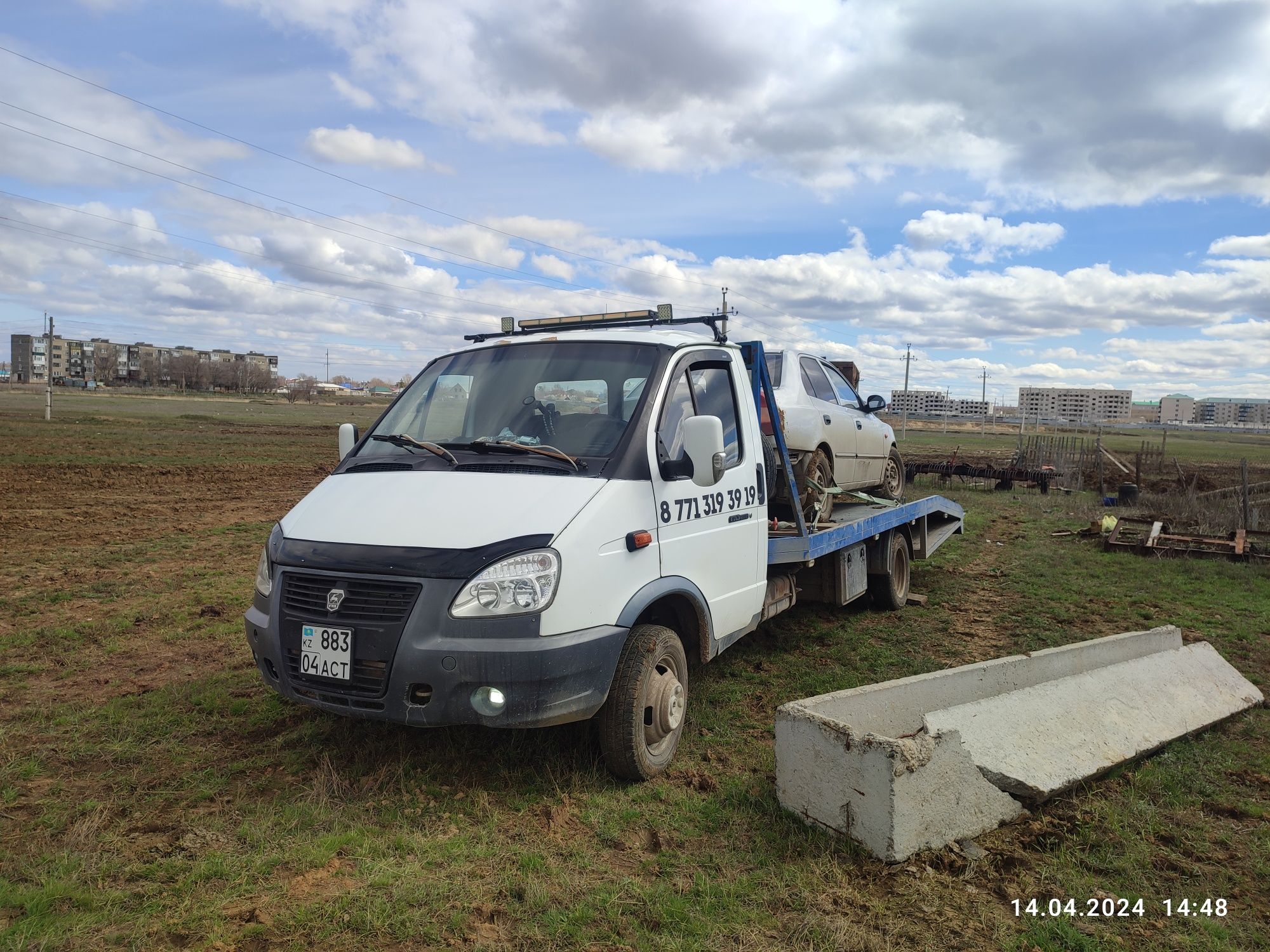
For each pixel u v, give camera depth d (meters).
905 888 3.21
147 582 9.03
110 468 21.06
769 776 4.28
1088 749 4.27
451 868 3.34
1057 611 8.61
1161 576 10.50
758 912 3.10
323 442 35.62
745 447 5.45
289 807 3.77
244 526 13.30
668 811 3.91
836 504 8.69
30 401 68.19
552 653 3.70
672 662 4.53
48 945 2.75
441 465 4.48
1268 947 3.01
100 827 3.62
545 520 3.91
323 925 2.94
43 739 4.65
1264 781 4.33
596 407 4.68
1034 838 3.68
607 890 3.21
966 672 4.81
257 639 4.11
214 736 4.74
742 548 5.30
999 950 2.90
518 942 2.90
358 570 3.80
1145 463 30.28
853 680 6.16
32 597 8.14
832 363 9.03
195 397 114.38
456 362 5.37
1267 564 11.30
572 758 4.40
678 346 5.02
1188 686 5.23
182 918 2.94
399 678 3.67
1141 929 3.08
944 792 3.58
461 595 3.69
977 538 14.32
